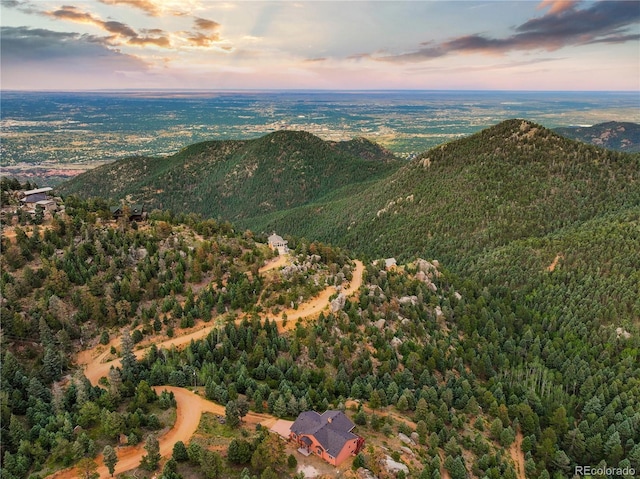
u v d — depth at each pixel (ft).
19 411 346.54
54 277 480.64
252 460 298.76
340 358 459.32
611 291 611.47
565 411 434.30
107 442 325.21
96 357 447.42
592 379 482.28
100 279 501.97
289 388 387.75
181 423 352.49
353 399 410.11
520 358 538.06
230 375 405.80
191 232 653.71
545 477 372.38
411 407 419.95
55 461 304.91
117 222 636.07
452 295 630.74
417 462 342.23
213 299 515.91
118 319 484.74
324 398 390.83
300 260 619.26
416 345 504.43
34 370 387.96
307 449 331.16
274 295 535.60
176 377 402.52
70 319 464.65
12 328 424.05
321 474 307.58
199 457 296.71
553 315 605.73
